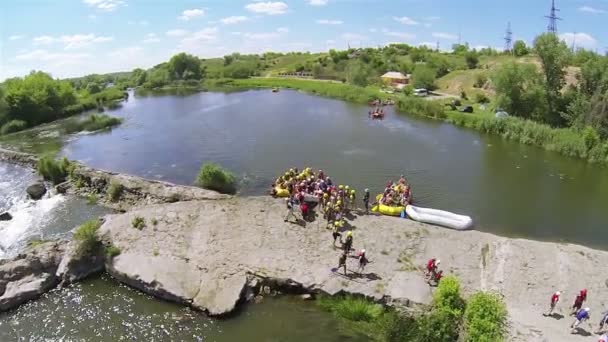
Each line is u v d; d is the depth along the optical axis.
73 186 57.44
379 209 46.84
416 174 60.56
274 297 35.47
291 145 74.06
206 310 33.59
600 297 33.88
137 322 32.75
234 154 69.44
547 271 36.53
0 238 45.28
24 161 69.12
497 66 136.75
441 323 29.05
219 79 176.38
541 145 76.69
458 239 40.84
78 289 36.81
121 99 138.50
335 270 36.81
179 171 62.41
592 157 67.88
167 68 184.62
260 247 39.88
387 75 150.50
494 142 78.44
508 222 47.47
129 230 42.09
